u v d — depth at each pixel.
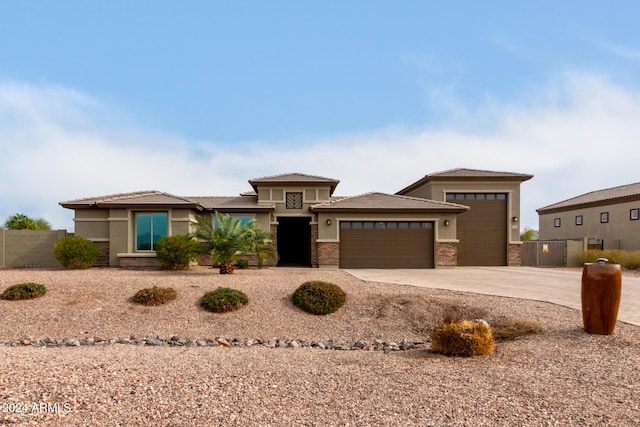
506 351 8.98
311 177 28.38
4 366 7.01
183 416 5.27
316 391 6.32
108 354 9.17
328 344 11.52
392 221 26.06
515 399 5.96
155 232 24.09
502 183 28.95
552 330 10.43
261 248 20.11
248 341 11.73
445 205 26.28
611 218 33.97
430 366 7.99
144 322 12.96
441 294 14.90
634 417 5.34
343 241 25.94
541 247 30.77
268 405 5.71
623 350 8.60
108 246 24.39
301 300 14.00
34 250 24.83
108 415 5.23
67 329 12.40
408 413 5.47
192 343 11.54
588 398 6.00
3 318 12.86
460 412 5.50
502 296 14.50
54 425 4.92
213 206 26.61
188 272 20.56
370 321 13.17
